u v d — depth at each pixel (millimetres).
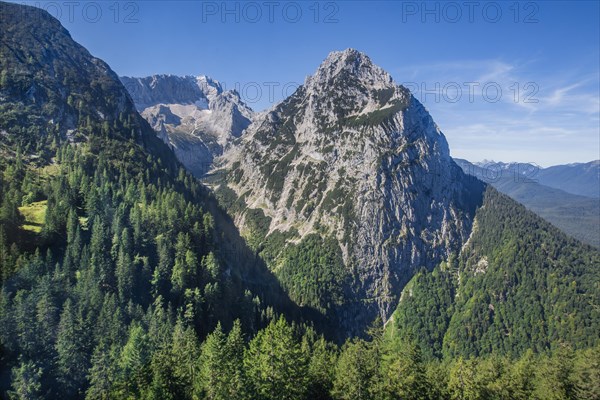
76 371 88375
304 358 81750
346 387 80375
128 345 89375
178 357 79188
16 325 90562
